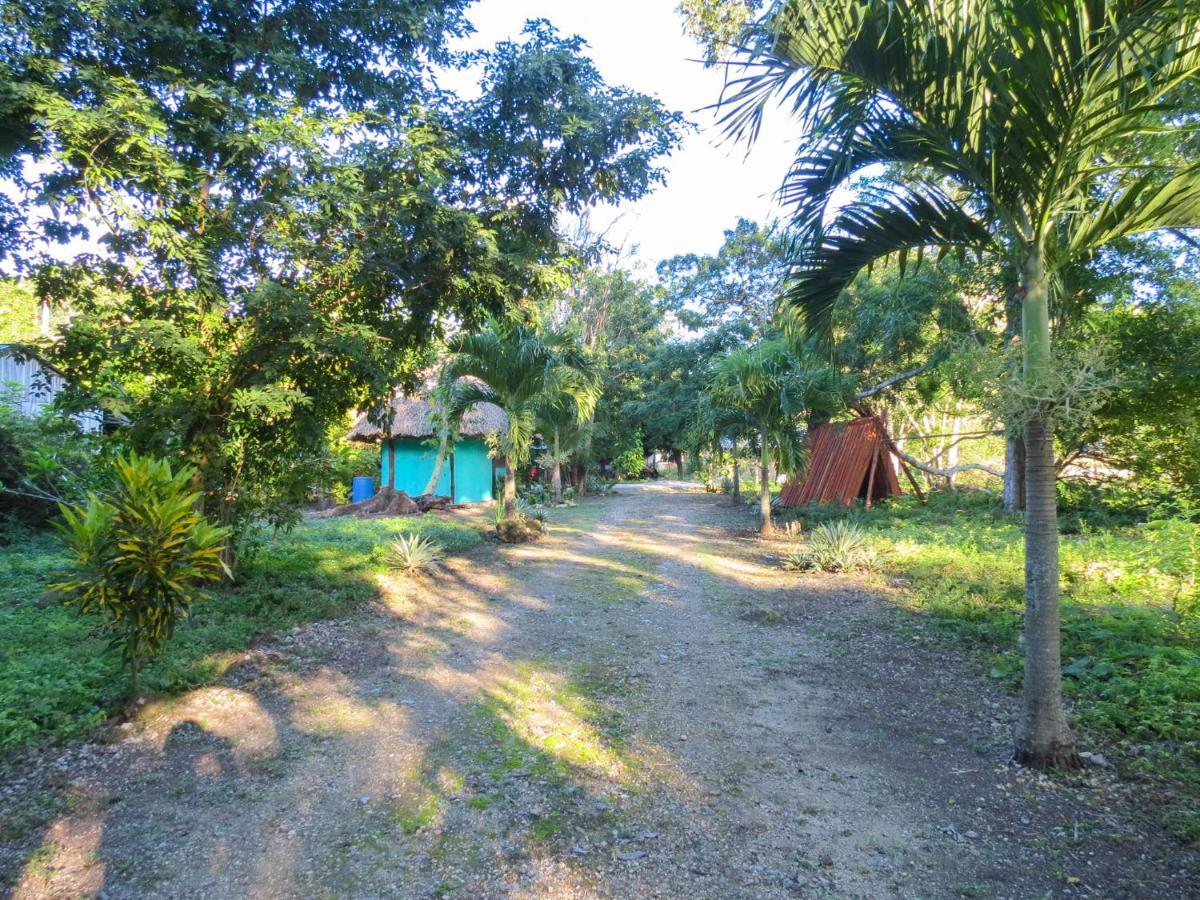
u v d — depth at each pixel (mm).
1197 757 3652
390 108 7602
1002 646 5824
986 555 9500
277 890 2803
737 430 14336
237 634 6098
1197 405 11219
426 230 7266
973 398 4160
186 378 7160
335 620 7027
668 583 9258
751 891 2762
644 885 2812
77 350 6305
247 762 3953
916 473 25531
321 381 7492
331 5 7125
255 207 6602
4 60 5133
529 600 8289
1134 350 11438
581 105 7598
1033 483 3826
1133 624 5699
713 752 4082
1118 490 13688
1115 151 4160
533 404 15781
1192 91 3377
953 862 2938
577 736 4320
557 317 32000
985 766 3809
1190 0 2854
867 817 3328
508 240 8422
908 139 4004
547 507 21547
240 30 6836
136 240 6008
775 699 4957
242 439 7746
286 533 8859
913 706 4750
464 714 4695
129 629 4422
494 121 7742
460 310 8500
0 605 6617
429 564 9898
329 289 7508
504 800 3520
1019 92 3379
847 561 9547
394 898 2744
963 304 15531
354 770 3859
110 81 5207
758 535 13961
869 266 4590
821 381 13492
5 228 6035
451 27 7438
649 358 32500
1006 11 3229
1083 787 3492
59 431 7281
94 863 2980
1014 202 3863
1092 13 3135
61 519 10367
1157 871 2789
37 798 3480
